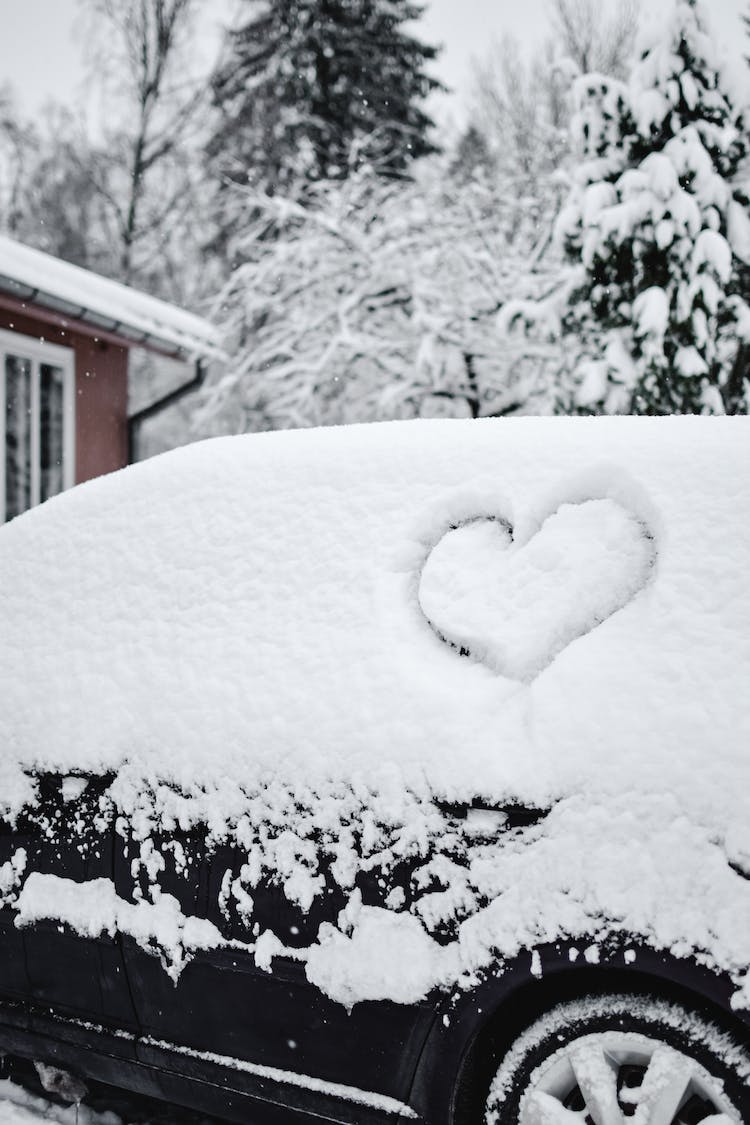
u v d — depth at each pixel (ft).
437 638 10.30
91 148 105.19
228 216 81.35
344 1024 9.95
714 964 8.79
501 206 47.16
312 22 89.81
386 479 11.32
